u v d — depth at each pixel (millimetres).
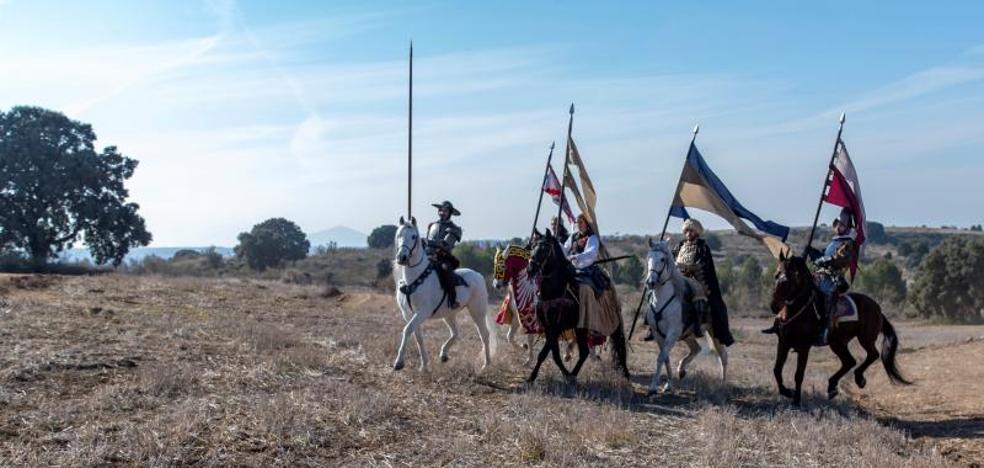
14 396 9055
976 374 16047
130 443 7652
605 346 14648
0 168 49469
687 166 14039
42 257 46656
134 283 24188
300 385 10766
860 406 12688
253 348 12992
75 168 50844
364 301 25766
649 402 11844
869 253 100312
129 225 53469
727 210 13914
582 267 12484
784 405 11766
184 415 8523
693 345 13516
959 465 9156
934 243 111250
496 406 10703
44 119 51750
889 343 12773
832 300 11805
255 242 65562
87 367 10555
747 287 47875
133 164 54625
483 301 13211
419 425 9445
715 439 9289
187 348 12539
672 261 12242
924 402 13109
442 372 12336
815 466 8664
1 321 13508
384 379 11758
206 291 24359
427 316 12164
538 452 8570
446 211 13109
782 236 13727
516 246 12977
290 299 24812
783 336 11742
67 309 15898
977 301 46406
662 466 8570
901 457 9188
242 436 8250
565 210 14648
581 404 10891
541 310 12000
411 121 14180
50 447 7531
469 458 8367
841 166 12695
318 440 8438
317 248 79062
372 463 7977
